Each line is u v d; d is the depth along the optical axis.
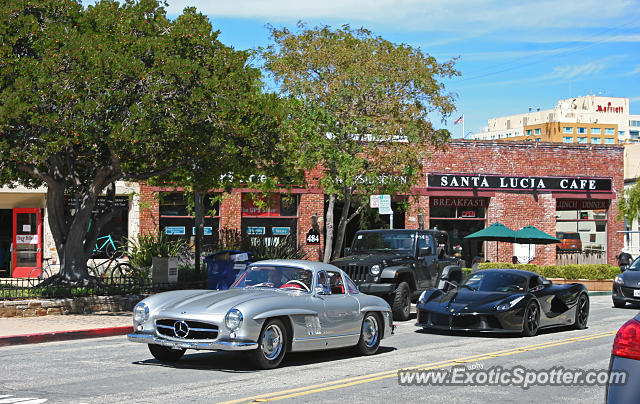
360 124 24.67
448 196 34.62
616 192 37.81
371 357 11.80
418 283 19.03
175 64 16.81
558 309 16.17
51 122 16.06
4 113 15.47
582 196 37.00
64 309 17.75
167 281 20.91
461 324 14.71
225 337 9.67
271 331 10.27
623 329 4.82
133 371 10.11
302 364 10.91
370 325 12.04
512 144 35.75
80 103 16.11
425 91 25.58
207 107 17.48
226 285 20.77
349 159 24.45
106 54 16.50
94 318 16.98
